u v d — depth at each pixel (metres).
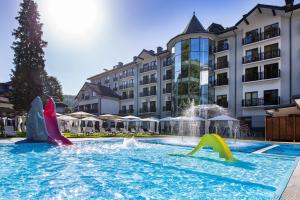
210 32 32.97
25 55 27.38
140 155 12.91
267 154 13.02
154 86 44.31
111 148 15.96
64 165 9.98
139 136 26.27
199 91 32.56
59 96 61.47
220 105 33.62
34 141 16.70
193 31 32.97
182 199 5.82
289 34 28.17
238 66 32.41
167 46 37.56
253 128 30.09
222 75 33.94
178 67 33.97
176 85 34.09
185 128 31.70
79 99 56.41
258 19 30.69
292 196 4.72
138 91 47.19
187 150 15.36
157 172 8.75
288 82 27.92
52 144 16.02
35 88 27.25
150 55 44.16
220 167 9.70
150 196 6.05
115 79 53.88
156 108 42.94
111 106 50.41
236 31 32.66
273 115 24.59
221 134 29.91
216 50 34.56
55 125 17.64
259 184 7.20
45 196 5.98
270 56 29.34
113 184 7.14
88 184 7.11
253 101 30.34
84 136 23.98
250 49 31.53
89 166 9.82
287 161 11.35
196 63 32.75
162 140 22.73
